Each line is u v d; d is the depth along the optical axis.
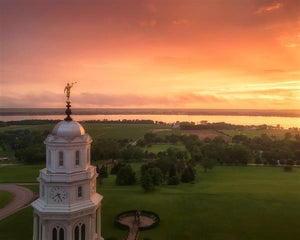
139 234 76.00
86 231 36.88
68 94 38.28
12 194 114.06
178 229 79.69
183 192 115.69
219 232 78.44
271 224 84.12
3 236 75.75
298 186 129.12
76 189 36.12
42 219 35.47
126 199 104.69
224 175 157.62
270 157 199.12
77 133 36.62
